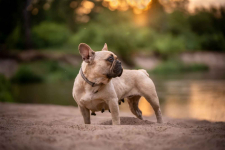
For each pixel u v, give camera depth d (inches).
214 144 117.3
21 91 793.6
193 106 456.4
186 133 138.9
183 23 2466.8
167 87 799.1
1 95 542.3
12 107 381.7
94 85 175.3
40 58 1304.1
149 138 129.7
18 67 1203.9
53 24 1704.0
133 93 209.0
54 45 1612.9
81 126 155.3
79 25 1973.4
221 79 1056.2
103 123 218.8
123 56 1718.8
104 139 125.0
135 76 209.8
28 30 1493.6
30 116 280.8
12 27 1524.4
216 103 482.3
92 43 1696.6
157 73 1545.3
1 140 123.0
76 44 1635.1
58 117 283.6
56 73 1205.1
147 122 201.0
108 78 174.1
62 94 719.7
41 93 745.0
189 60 1952.5
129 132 138.2
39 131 139.3
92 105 182.9
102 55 173.8
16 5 1487.5
